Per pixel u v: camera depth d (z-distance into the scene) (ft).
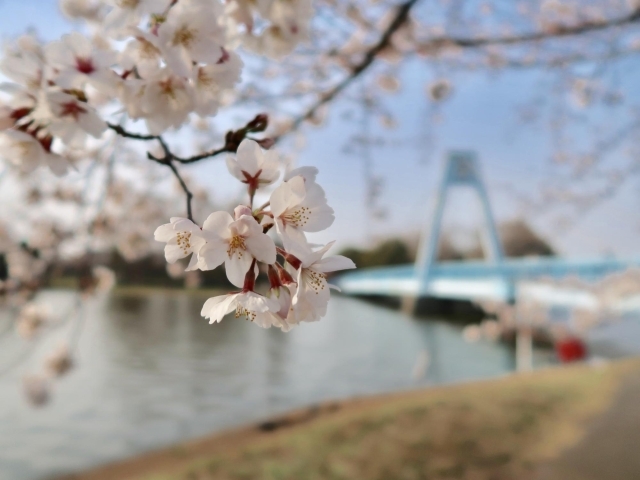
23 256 16.15
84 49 4.12
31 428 43.39
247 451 36.14
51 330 15.74
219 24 4.31
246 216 3.67
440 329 101.19
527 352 68.59
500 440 32.81
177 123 4.44
